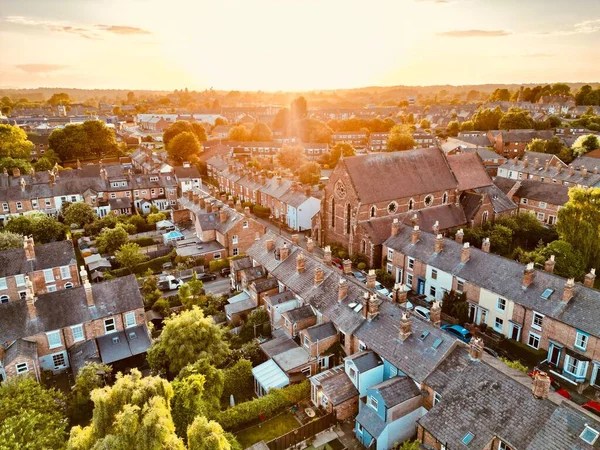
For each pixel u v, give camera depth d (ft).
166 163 476.95
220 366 168.55
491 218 306.35
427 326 146.41
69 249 233.96
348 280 178.81
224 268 267.39
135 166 527.81
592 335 153.99
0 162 428.15
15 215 329.31
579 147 483.10
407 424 132.36
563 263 230.27
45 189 365.61
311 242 219.61
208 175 537.24
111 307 183.32
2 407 126.11
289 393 149.18
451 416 120.57
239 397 160.86
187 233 311.06
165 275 255.09
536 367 169.17
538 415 110.11
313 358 162.81
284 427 142.41
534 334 175.73
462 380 127.03
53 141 545.03
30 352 164.04
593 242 238.89
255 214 398.83
